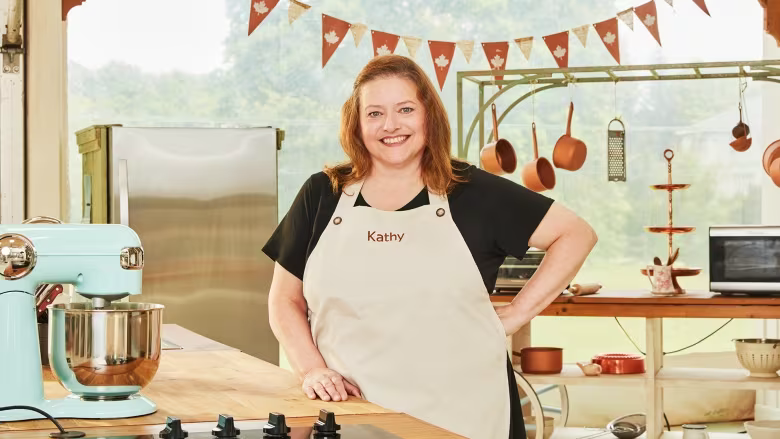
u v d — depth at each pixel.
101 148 4.13
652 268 4.11
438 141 2.06
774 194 5.48
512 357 4.29
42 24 4.38
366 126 2.04
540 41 5.54
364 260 2.01
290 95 5.26
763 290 3.92
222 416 1.21
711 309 3.89
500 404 2.00
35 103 4.38
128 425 1.35
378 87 2.03
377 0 5.38
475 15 5.49
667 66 4.30
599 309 3.96
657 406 4.07
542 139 5.60
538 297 2.20
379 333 1.97
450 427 1.94
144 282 4.15
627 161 5.64
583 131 5.62
